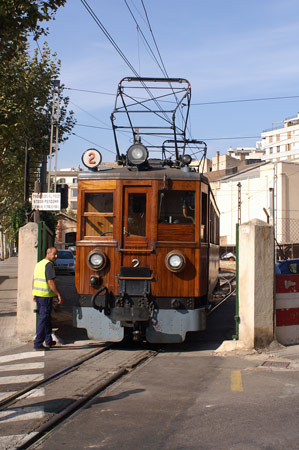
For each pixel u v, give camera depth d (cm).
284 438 488
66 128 2761
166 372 755
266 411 568
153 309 901
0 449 465
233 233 5025
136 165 944
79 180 940
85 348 938
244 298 895
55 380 704
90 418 552
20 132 2427
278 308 933
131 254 911
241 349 880
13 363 818
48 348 925
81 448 473
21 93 2064
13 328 1125
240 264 902
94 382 690
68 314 1277
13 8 1226
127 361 830
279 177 4550
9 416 556
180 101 1211
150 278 898
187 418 548
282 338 938
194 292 903
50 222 2292
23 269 1019
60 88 2714
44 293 918
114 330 908
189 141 1221
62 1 1281
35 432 504
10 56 1359
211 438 491
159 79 1199
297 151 10550
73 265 3053
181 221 917
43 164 2438
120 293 896
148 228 913
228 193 5119
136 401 610
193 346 977
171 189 918
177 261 892
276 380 702
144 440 489
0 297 1789
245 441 482
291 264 1140
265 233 892
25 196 2189
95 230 930
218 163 7069
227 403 598
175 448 470
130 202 923
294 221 4609
